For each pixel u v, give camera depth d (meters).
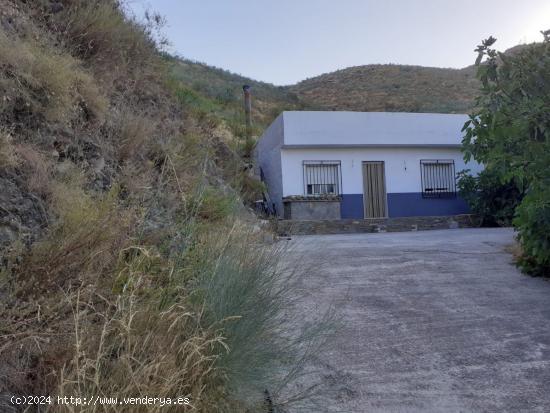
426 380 3.52
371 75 47.47
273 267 3.63
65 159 4.16
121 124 5.25
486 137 4.04
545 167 4.07
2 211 3.20
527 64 3.41
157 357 2.32
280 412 2.91
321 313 4.52
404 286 5.57
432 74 46.50
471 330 4.37
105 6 6.59
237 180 7.30
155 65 7.75
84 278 2.75
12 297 2.49
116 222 3.31
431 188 16.06
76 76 4.84
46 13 5.72
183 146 6.19
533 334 4.30
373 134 15.30
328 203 14.40
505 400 3.28
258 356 2.90
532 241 5.88
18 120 4.02
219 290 3.02
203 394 2.50
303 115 14.77
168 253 3.64
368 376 3.55
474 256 7.12
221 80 37.44
